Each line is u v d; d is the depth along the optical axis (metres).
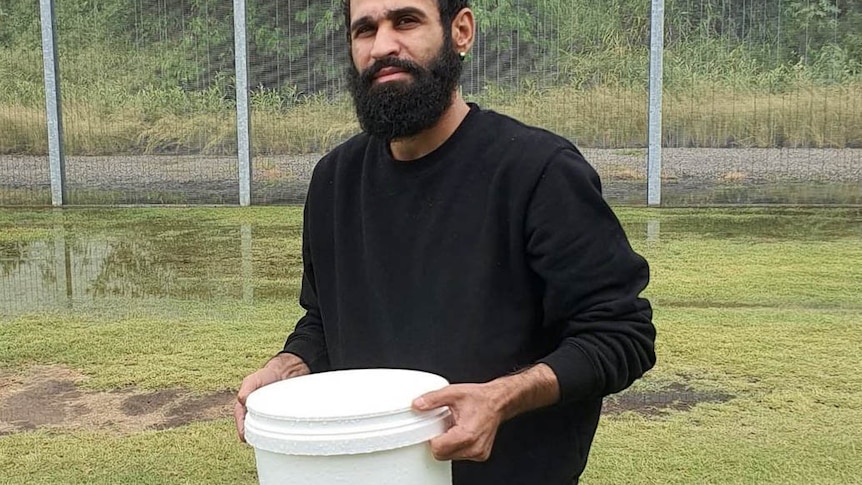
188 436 3.22
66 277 6.07
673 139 9.04
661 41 8.77
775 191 9.01
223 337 4.50
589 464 2.92
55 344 4.39
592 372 1.48
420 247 1.65
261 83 9.40
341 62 9.34
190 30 9.41
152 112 9.49
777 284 5.45
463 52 1.65
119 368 4.00
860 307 4.89
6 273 6.24
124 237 7.54
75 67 9.46
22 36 9.47
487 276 1.60
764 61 8.98
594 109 9.12
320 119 9.41
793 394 3.55
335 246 1.80
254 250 6.92
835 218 8.00
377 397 1.33
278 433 1.26
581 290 1.54
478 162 1.63
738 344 4.21
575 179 1.57
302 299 1.99
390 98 1.56
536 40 9.14
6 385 3.80
